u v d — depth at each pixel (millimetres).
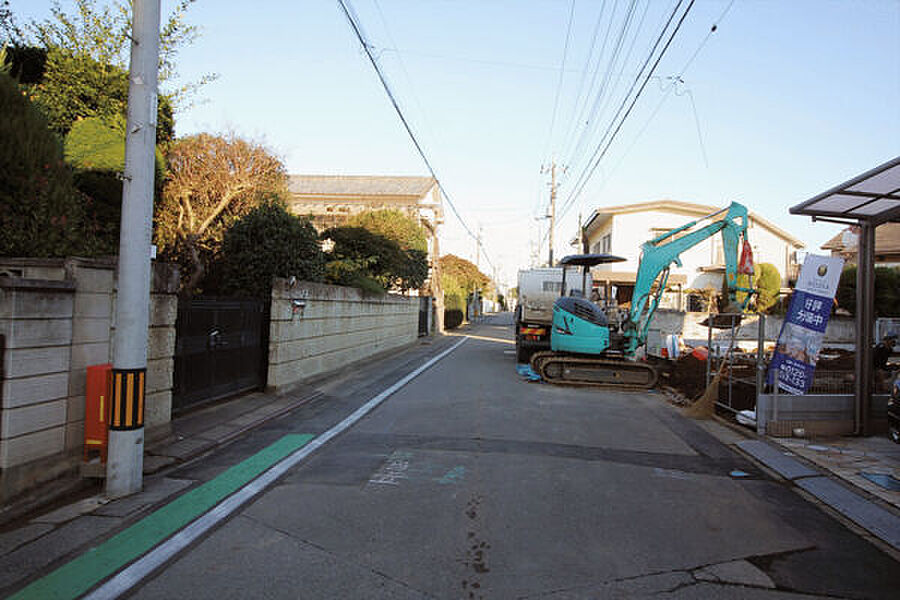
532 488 4953
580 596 3125
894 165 5488
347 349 12594
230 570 3332
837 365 11289
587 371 11797
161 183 10812
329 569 3371
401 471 5387
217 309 7703
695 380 11266
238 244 10062
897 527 4277
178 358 6844
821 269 7094
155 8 4621
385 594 3084
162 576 3240
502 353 19031
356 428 7223
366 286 14016
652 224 28016
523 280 17609
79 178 7738
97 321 4828
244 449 6121
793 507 4762
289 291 9227
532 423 7680
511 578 3311
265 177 12750
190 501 4469
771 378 7688
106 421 4570
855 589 3307
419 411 8344
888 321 11688
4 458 3910
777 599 3154
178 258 11547
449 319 35125
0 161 4676
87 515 4117
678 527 4195
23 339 4035
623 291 28203
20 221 4836
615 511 4473
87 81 9680
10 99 4938
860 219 7219
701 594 3186
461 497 4684
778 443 6789
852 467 5809
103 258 4910
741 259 9953
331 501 4543
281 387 9031
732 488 5207
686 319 20172
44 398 4250
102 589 3066
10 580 3141
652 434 7320
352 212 30062
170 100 11375
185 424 6707
